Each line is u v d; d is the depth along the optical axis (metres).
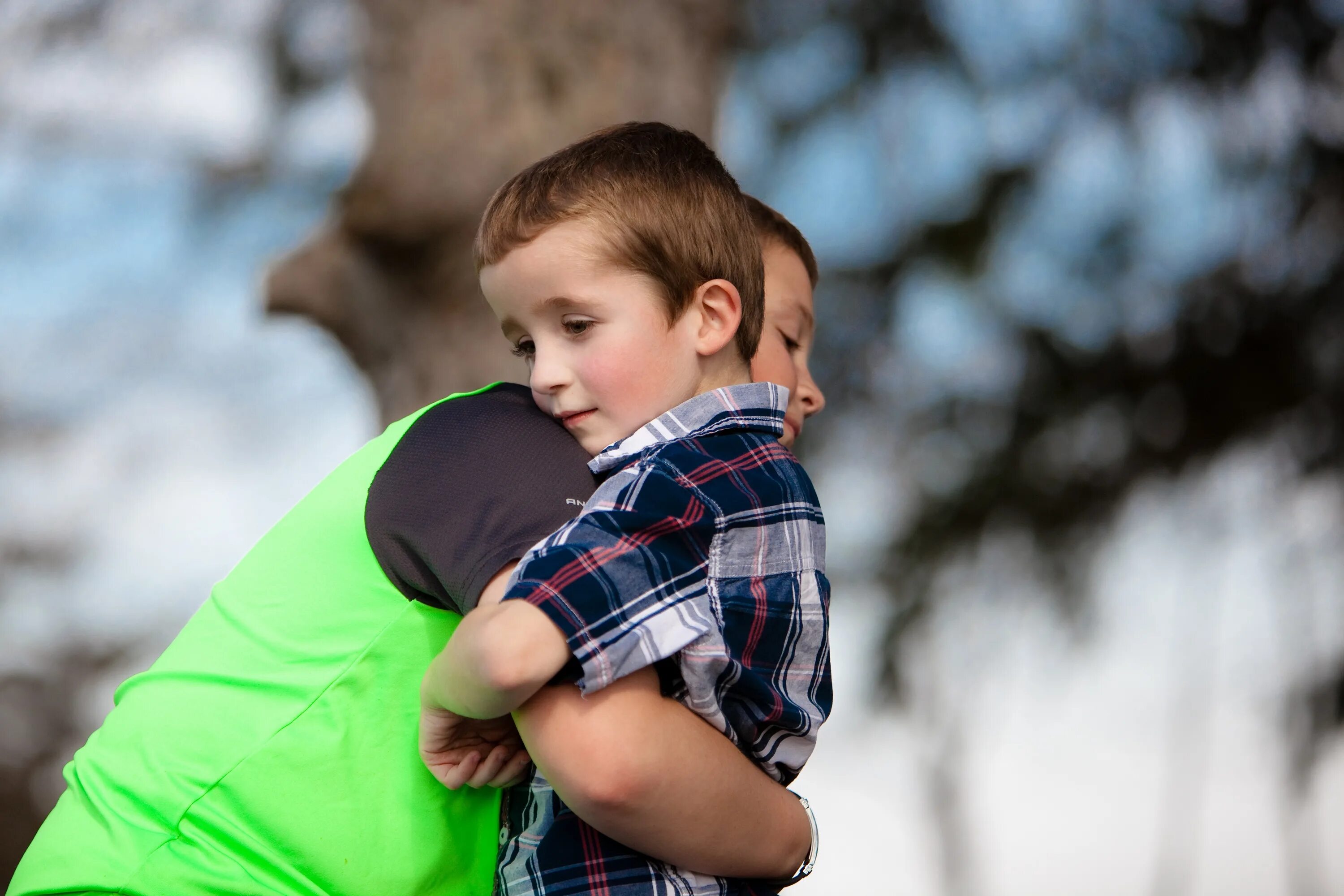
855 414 8.21
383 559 1.90
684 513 1.81
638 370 1.96
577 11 4.41
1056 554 7.87
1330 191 7.62
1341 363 7.63
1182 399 7.72
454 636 1.75
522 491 1.88
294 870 1.86
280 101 8.11
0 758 13.05
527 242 1.96
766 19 8.18
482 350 4.35
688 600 1.77
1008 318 7.89
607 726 1.71
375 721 1.90
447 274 4.39
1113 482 7.80
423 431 1.99
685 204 2.02
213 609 2.01
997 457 7.84
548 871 1.86
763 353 2.47
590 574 1.70
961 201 7.91
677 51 4.55
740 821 1.84
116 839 1.86
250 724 1.89
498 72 4.37
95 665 13.51
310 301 4.53
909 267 7.92
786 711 1.90
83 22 8.32
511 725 1.91
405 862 1.90
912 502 7.99
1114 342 7.82
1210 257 7.92
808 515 2.00
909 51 8.05
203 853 1.85
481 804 1.95
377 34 4.54
